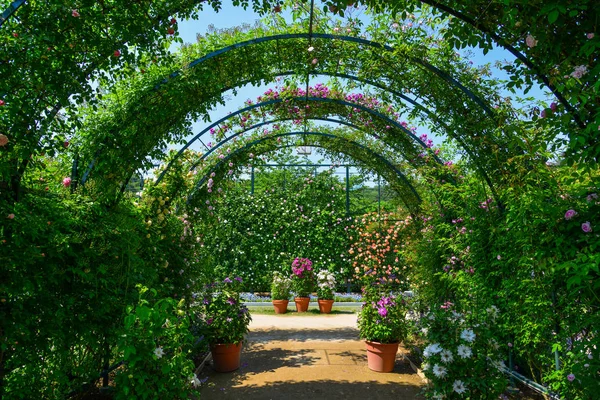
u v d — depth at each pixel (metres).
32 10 2.34
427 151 5.50
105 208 3.27
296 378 4.47
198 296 5.13
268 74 4.49
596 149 2.16
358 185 12.90
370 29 4.04
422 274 5.75
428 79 4.32
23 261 2.30
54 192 2.86
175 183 5.00
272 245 11.19
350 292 11.31
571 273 2.46
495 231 3.76
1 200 2.27
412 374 4.59
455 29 2.87
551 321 3.08
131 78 3.64
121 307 3.09
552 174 2.78
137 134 3.65
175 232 4.64
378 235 10.58
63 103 2.55
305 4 3.74
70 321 2.72
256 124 6.04
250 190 12.34
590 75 2.09
